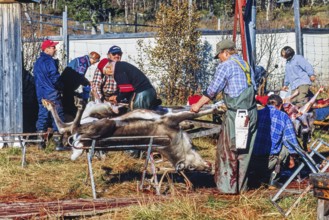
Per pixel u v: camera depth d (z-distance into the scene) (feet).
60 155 64.64
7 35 72.02
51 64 71.00
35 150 67.97
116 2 314.35
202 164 49.37
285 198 45.32
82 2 275.39
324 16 270.26
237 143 46.01
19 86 71.97
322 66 137.28
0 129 71.87
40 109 70.44
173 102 105.09
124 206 43.62
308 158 44.29
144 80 56.44
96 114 49.55
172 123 48.34
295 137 50.78
